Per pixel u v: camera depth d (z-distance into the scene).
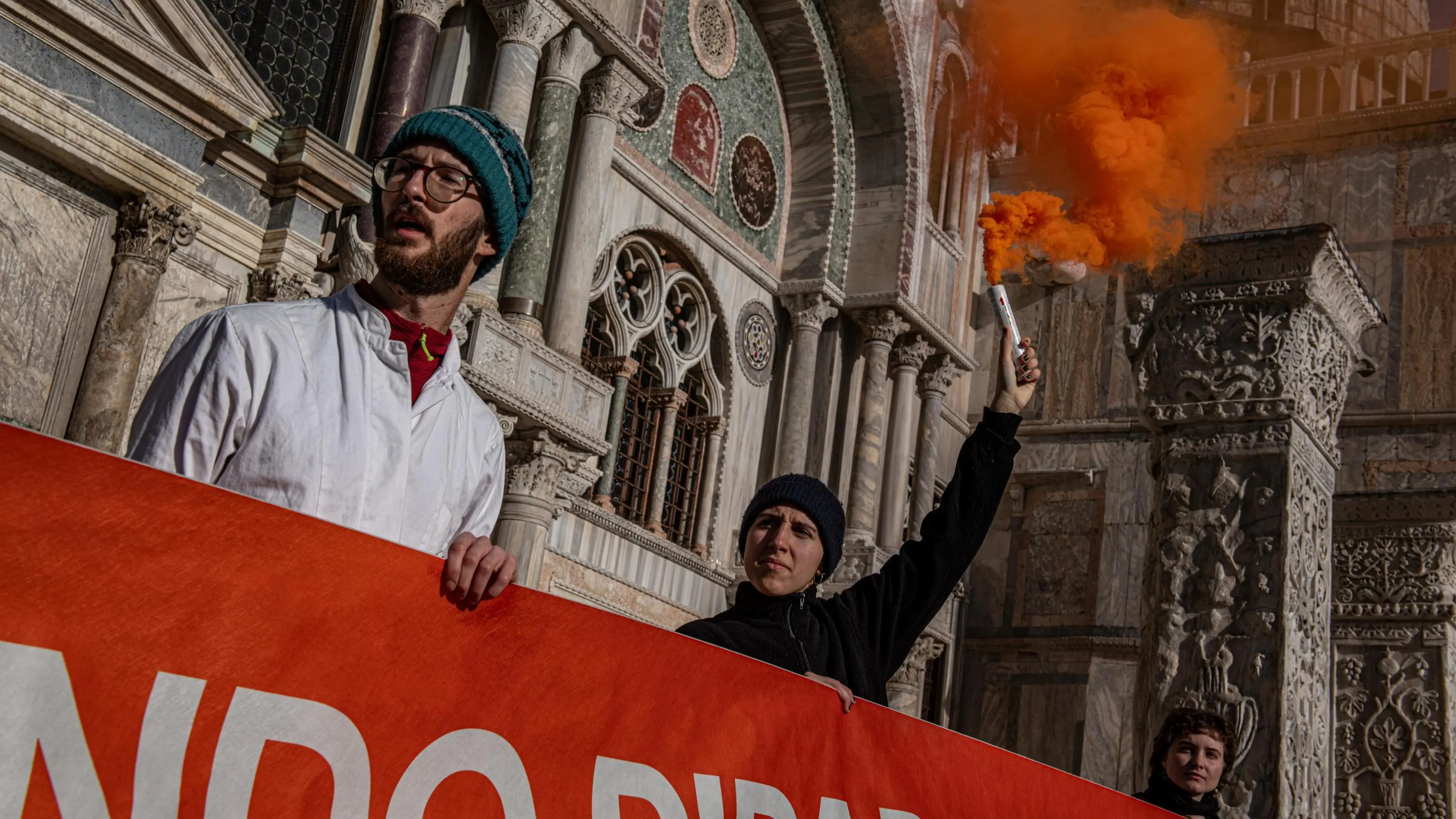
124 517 1.62
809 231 17.28
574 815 2.06
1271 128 19.28
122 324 8.05
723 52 16.36
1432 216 18.52
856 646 3.13
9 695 1.50
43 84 7.53
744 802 2.35
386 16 11.20
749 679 2.42
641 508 14.79
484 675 1.98
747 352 16.38
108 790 1.56
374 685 1.83
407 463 2.16
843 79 17.53
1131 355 8.07
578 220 12.48
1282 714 6.97
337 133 10.66
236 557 1.71
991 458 3.37
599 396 11.70
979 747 2.87
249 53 10.02
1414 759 14.03
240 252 9.08
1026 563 19.94
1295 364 7.57
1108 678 18.86
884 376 17.20
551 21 11.63
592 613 2.13
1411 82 21.55
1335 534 14.83
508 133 2.40
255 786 1.69
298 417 2.05
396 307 2.30
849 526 16.66
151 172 8.20
